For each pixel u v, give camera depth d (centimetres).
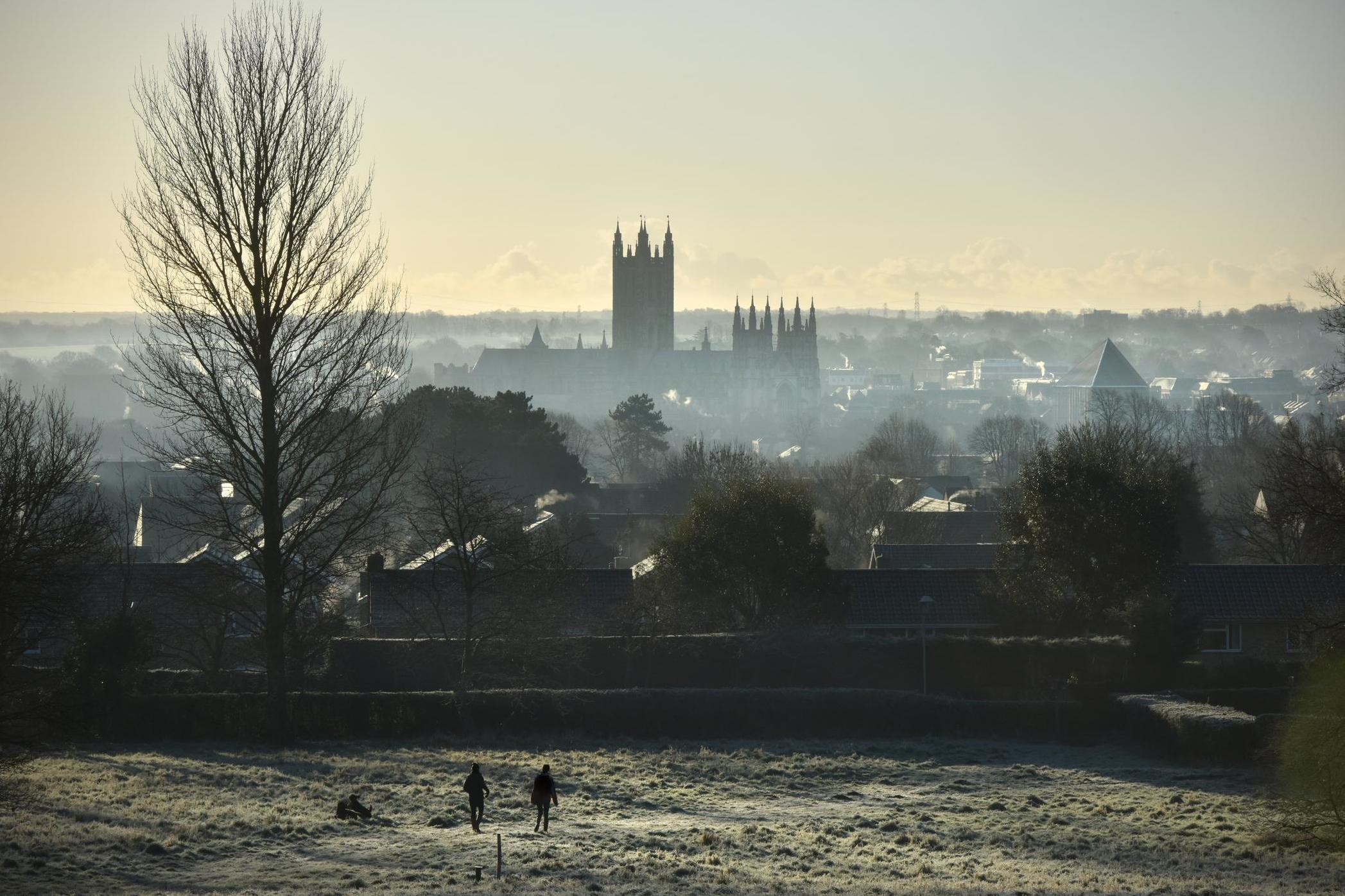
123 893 5503
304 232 9469
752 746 10194
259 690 11050
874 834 7350
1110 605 12875
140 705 9938
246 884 5809
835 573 13300
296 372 9575
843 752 9994
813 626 12400
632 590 13462
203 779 8350
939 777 9194
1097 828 7531
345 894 5588
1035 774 9262
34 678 9381
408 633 12400
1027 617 13025
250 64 9350
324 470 10288
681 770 9188
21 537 7281
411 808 7700
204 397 9362
